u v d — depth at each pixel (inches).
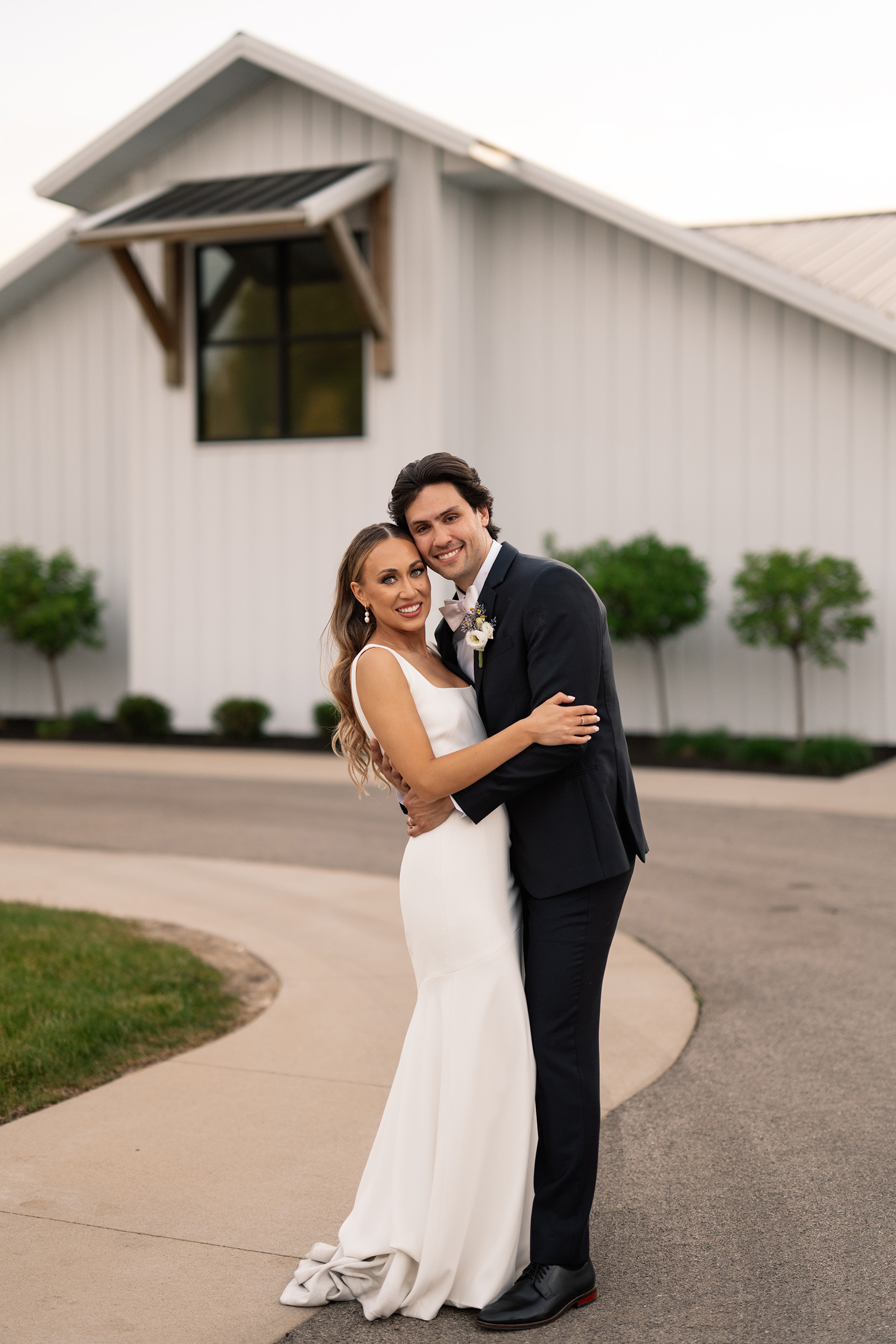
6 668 688.4
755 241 643.5
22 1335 111.9
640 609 513.3
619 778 125.0
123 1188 141.4
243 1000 212.2
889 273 557.0
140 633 612.4
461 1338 113.6
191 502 602.9
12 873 308.7
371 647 125.0
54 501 674.2
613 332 568.4
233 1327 114.3
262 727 583.5
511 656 122.9
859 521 530.3
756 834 356.2
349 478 575.5
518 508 588.7
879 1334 112.0
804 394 536.7
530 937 124.5
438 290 554.6
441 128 524.1
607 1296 119.8
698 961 232.5
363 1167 146.9
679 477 560.1
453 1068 120.1
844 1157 148.9
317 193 515.2
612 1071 177.9
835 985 217.5
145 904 276.7
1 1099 165.5
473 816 119.4
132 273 567.8
